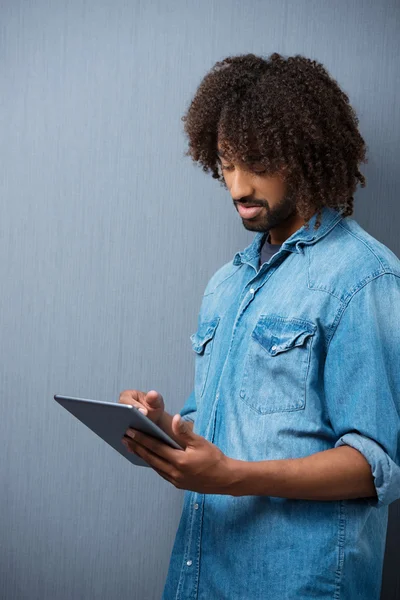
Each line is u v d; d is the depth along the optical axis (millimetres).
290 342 1037
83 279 1621
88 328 1625
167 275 1600
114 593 1644
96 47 1594
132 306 1611
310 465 967
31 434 1651
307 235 1106
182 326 1602
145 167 1592
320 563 1012
